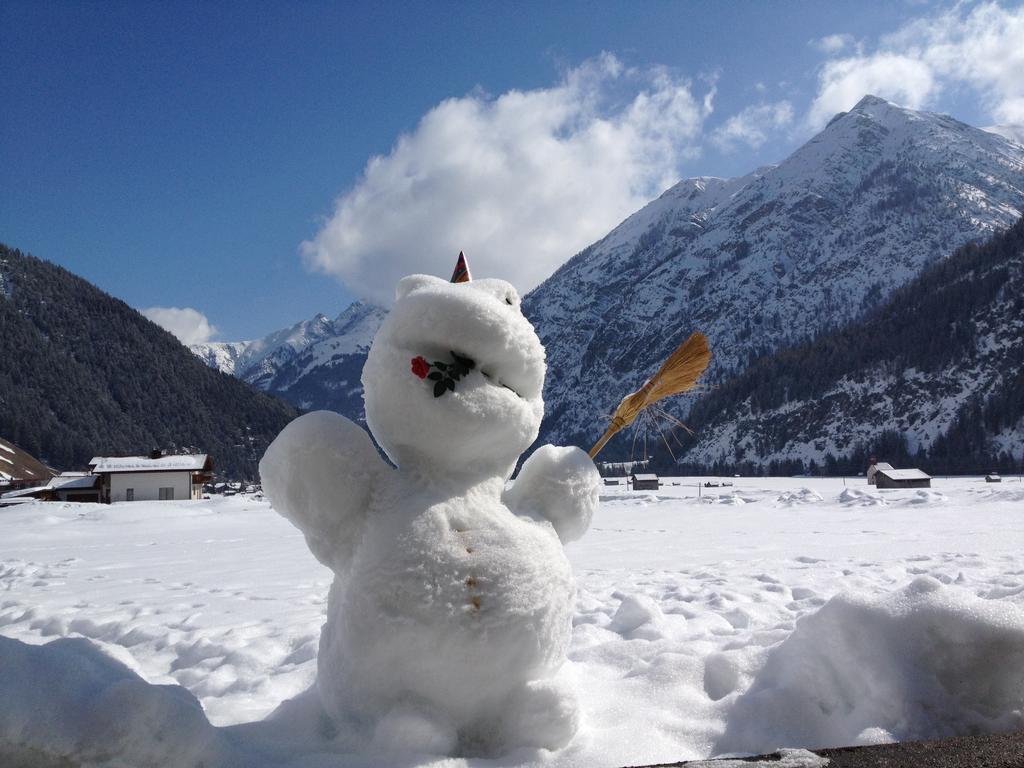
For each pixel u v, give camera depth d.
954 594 2.69
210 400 138.00
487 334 2.62
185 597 6.79
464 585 2.41
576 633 4.30
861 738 2.44
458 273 3.12
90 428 116.44
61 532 18.36
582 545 11.23
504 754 2.45
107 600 6.73
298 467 2.61
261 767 2.29
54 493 52.53
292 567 9.42
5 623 5.61
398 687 2.45
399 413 2.63
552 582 2.55
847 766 2.12
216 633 4.86
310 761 2.31
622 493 35.34
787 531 12.93
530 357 2.74
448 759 2.30
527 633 2.44
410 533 2.47
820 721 2.72
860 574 6.83
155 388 133.50
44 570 9.46
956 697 2.54
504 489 2.79
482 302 2.65
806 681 2.81
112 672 2.24
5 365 122.19
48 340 136.00
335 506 2.59
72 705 1.97
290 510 2.65
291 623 5.15
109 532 18.41
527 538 2.57
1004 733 2.38
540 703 2.46
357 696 2.48
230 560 10.65
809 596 5.67
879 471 46.00
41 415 113.62
